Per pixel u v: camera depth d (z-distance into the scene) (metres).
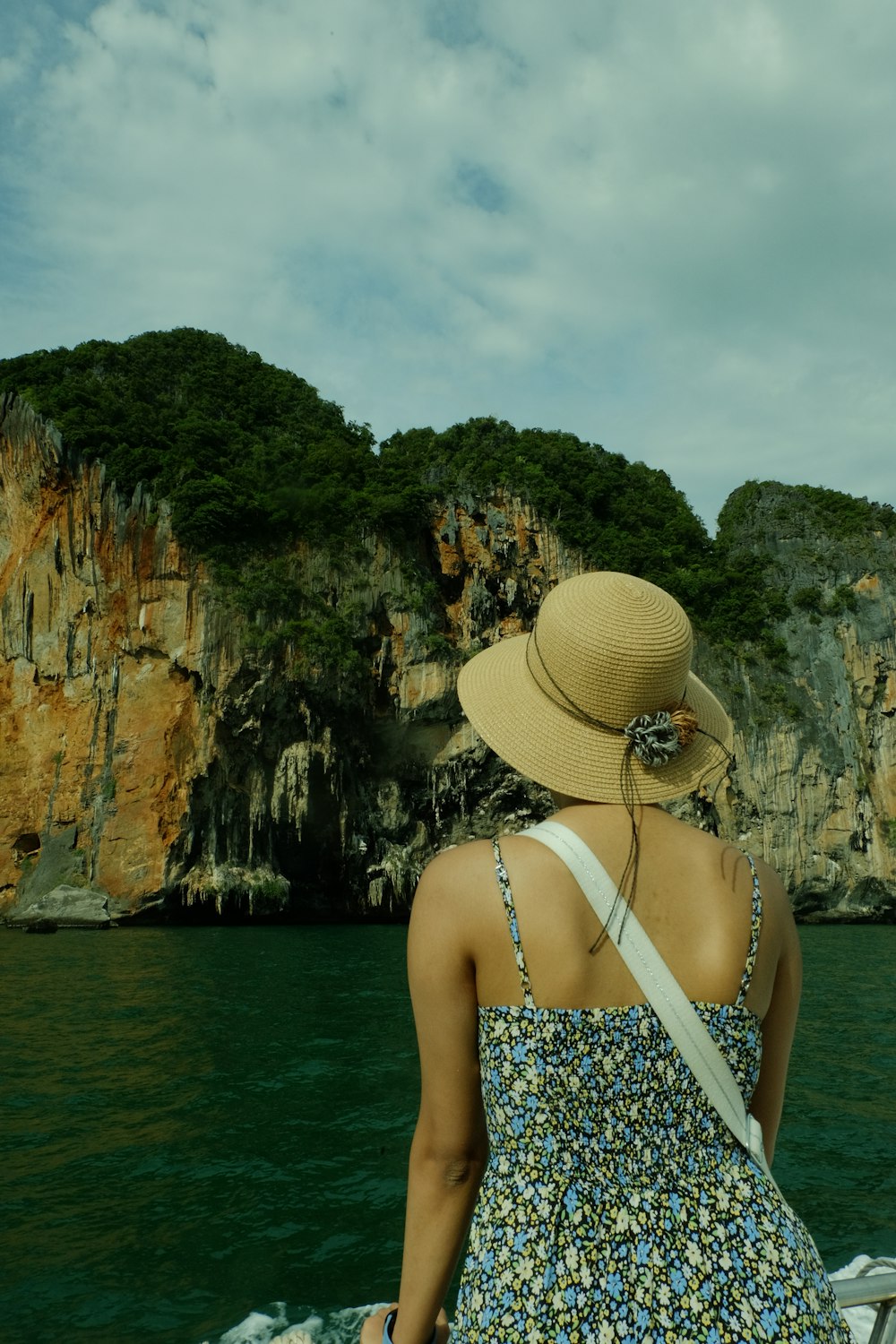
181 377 82.19
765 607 77.44
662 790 1.43
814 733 71.81
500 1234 1.25
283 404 86.25
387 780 63.59
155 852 53.44
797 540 83.00
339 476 68.81
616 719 1.46
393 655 63.75
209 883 53.53
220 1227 8.40
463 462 79.88
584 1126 1.27
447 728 64.44
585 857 1.33
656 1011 1.26
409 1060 15.38
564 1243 1.22
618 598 1.49
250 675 55.97
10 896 55.38
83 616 57.94
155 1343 6.41
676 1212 1.23
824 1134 11.44
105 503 57.97
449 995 1.34
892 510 85.06
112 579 57.28
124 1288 7.21
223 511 57.88
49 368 70.25
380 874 60.53
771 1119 1.50
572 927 1.29
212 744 54.69
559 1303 1.18
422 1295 1.38
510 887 1.32
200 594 56.38
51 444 59.12
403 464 80.31
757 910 1.36
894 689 74.50
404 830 63.62
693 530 86.19
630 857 1.35
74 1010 20.69
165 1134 11.18
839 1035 18.56
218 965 30.66
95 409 63.16
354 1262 7.69
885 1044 17.55
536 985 1.29
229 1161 10.17
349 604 61.94
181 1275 7.44
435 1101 1.38
